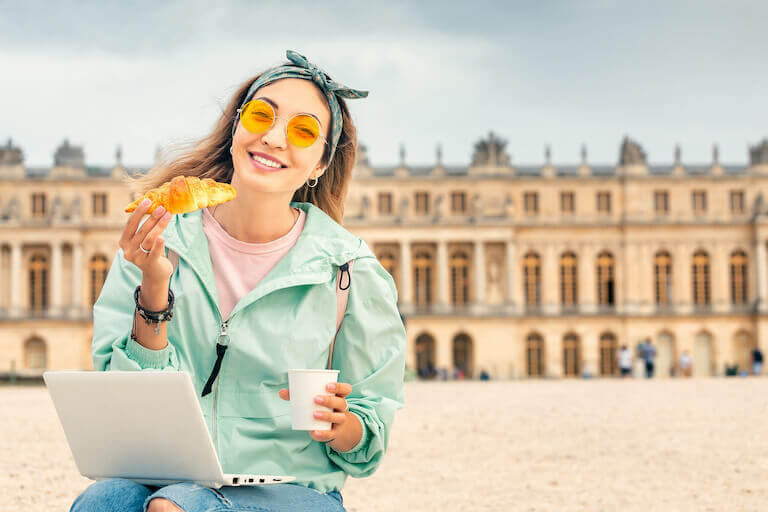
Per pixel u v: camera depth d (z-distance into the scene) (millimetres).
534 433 24438
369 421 5590
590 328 103312
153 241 4961
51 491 14797
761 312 101562
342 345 5875
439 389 54250
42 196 103062
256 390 5629
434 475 17609
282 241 5855
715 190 104500
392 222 102438
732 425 25359
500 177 103938
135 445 5016
